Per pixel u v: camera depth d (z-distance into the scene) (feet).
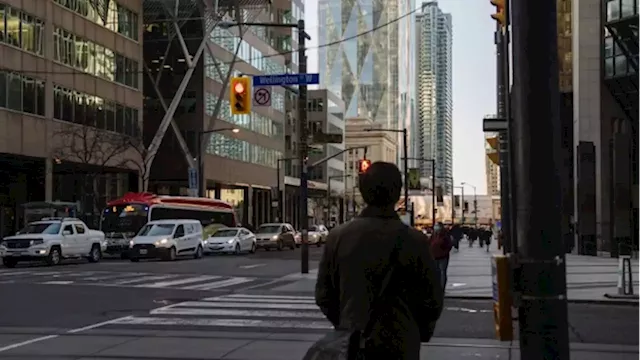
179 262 112.78
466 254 146.10
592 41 152.76
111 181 189.47
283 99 302.45
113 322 43.62
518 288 14.84
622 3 142.10
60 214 130.41
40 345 34.91
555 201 14.89
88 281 73.61
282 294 61.67
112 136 163.12
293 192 327.47
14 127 137.80
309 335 38.37
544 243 14.75
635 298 55.16
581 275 82.84
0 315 46.85
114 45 177.68
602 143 150.82
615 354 32.99
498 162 59.88
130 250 118.11
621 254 60.18
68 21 157.48
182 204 148.46
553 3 15.23
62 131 147.02
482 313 49.26
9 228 170.91
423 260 12.54
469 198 355.56
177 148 222.48
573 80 162.50
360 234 12.63
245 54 252.21
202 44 186.60
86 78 163.94
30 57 143.43
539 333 14.61
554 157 14.94
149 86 223.71
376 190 13.07
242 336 37.96
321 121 372.17
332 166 380.37
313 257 133.59
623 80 145.89
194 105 221.87
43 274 83.87
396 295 12.46
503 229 48.01
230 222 169.07
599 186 149.28
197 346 34.60
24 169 168.14
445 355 32.42
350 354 12.09
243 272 89.15
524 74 15.19
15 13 139.13
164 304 53.47
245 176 253.03
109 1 175.63
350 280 12.46
